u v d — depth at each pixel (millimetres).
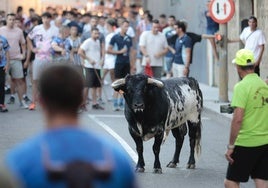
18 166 4078
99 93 23344
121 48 22188
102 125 18812
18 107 22469
